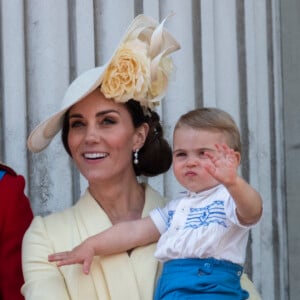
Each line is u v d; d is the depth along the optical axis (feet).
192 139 27.94
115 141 28.78
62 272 27.96
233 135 28.19
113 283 27.81
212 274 26.96
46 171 38.52
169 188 40.65
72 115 28.99
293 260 43.04
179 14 41.29
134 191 30.48
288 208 43.04
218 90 42.19
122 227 28.32
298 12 42.83
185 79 41.42
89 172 28.91
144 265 28.35
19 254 29.81
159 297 27.53
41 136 30.45
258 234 42.42
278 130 43.11
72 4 38.96
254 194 25.95
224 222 27.02
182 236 27.27
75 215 29.27
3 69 38.01
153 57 29.58
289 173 43.04
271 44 43.09
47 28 38.55
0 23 38.01
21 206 30.22
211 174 25.52
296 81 42.98
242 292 27.94
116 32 39.65
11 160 38.09
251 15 42.75
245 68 42.63
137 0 40.24
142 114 29.84
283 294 42.91
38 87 38.50
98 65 39.42
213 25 41.98
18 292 29.66
